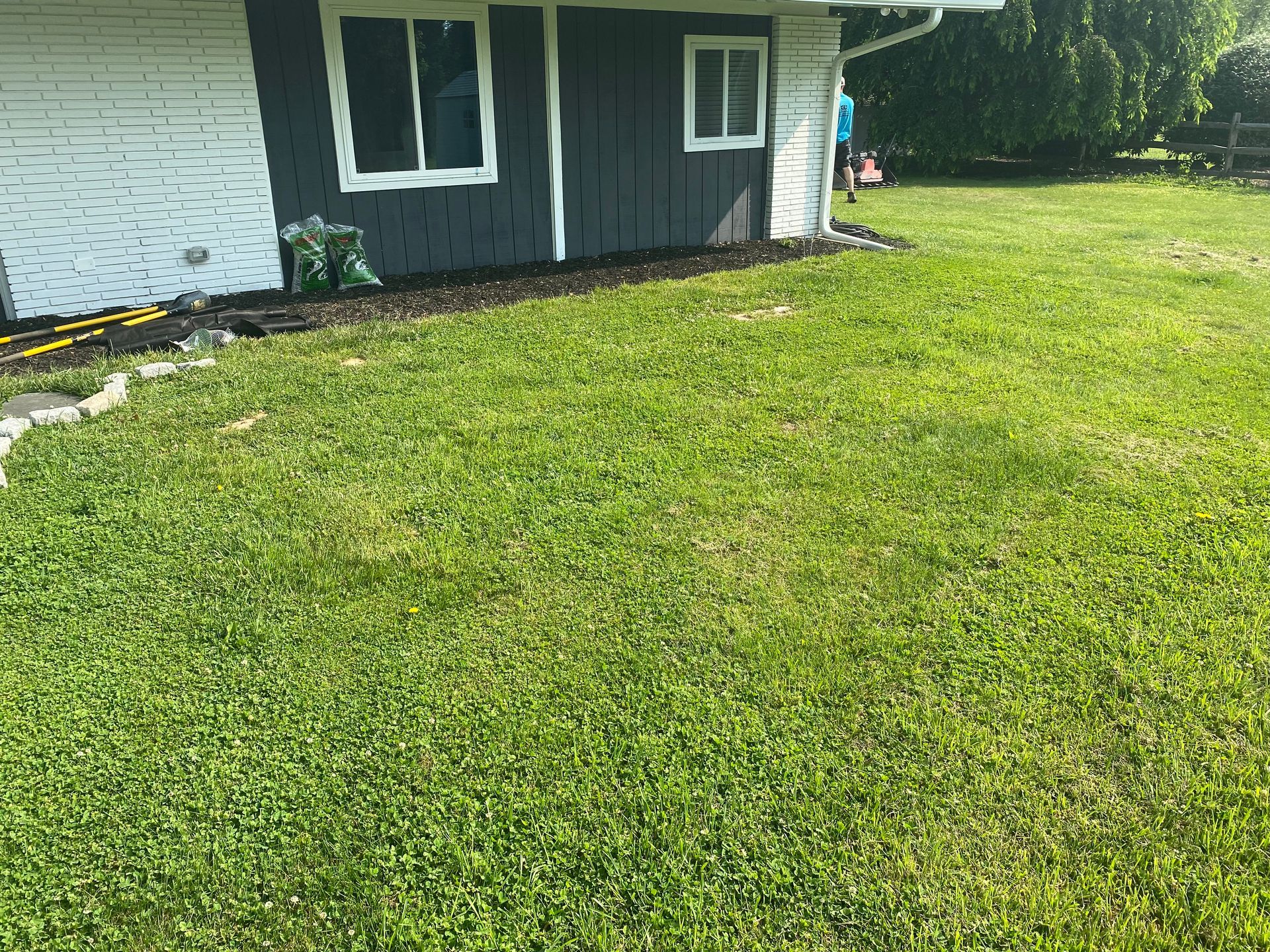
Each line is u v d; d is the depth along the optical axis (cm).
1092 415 520
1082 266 921
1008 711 287
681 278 897
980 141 1953
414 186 863
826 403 538
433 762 268
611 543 384
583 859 237
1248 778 261
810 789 258
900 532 392
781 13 1022
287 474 445
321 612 337
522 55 882
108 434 490
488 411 525
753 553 376
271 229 805
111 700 293
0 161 683
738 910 223
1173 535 390
